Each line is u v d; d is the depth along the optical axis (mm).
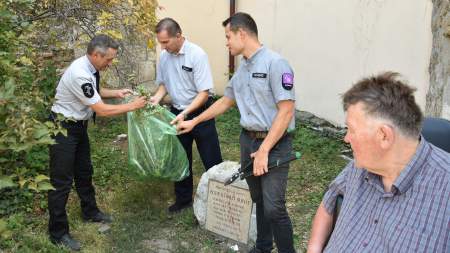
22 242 3502
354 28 5875
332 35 6203
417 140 1438
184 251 3539
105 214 4000
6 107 1829
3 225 2047
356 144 1453
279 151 2922
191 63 3830
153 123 3752
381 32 5531
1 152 1981
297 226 3867
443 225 1345
